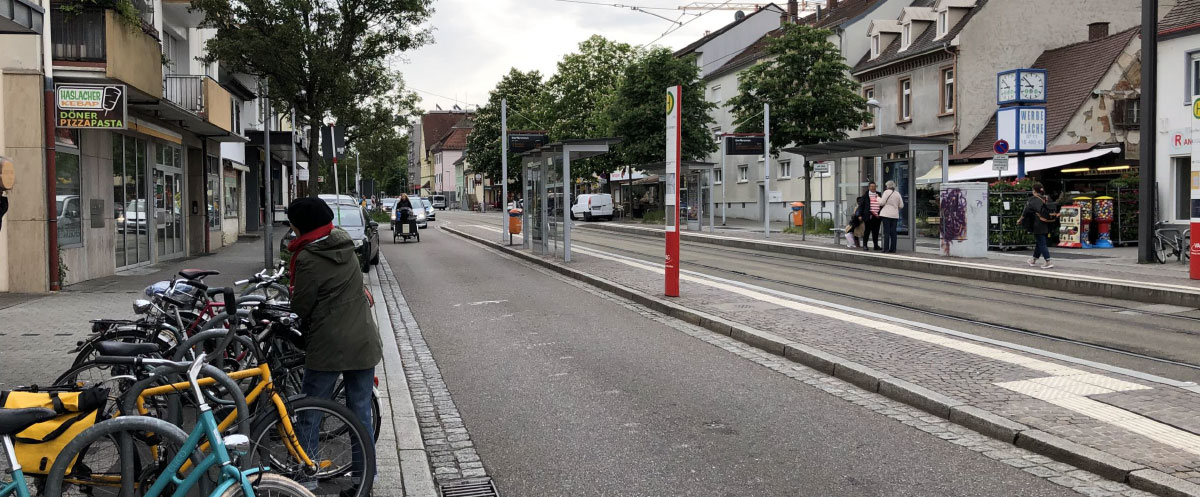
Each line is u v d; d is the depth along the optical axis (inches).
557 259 860.0
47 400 151.1
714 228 1497.3
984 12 1379.2
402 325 468.1
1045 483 203.6
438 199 4301.2
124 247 746.2
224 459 138.7
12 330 413.4
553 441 243.4
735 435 246.5
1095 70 1214.9
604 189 2373.3
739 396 293.3
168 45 950.4
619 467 219.5
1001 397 270.2
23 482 141.3
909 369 312.2
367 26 841.5
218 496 134.6
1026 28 1392.7
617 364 349.7
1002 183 929.5
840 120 1411.2
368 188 894.4
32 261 567.8
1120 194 932.6
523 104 2881.4
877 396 292.4
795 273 725.3
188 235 978.1
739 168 2113.7
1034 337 398.9
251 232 1467.8
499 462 225.9
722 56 2342.5
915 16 1512.1
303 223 189.2
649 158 1796.3
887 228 868.0
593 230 1689.2
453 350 389.7
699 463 221.6
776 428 253.3
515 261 903.1
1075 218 910.4
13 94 560.4
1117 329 423.2
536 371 338.3
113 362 161.6
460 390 309.4
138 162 785.6
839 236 1025.5
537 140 1278.3
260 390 178.4
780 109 1414.9
